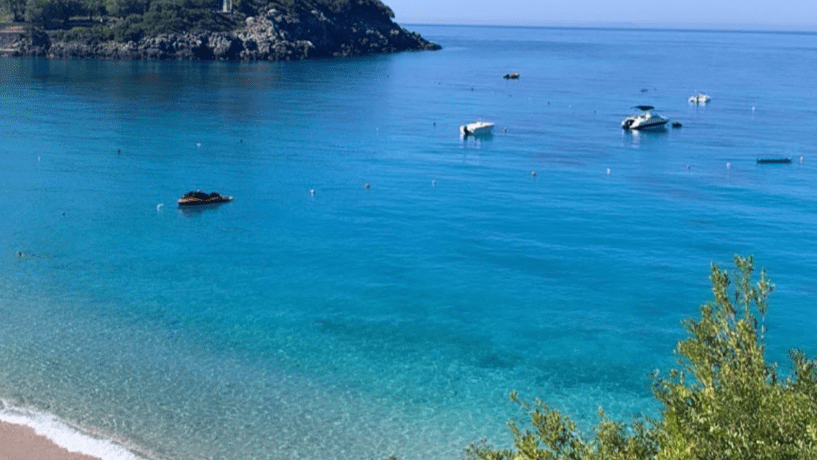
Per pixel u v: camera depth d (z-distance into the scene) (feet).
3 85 587.27
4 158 332.39
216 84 643.86
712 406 62.13
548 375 152.76
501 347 164.35
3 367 145.79
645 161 362.53
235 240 233.35
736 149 394.93
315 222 254.47
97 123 428.56
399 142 401.49
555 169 342.44
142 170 320.29
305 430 130.00
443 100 584.40
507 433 131.64
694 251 229.86
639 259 221.87
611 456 67.00
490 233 245.45
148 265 209.36
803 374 65.31
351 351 160.45
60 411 131.44
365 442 127.13
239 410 135.23
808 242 239.30
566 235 244.01
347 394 142.72
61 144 366.63
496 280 203.51
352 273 207.31
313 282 199.93
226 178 311.88
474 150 384.27
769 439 58.13
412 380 148.97
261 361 154.40
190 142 383.45
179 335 165.17
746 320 67.87
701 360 67.97
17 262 207.21
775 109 558.15
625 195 296.30
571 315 181.68
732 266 216.54
